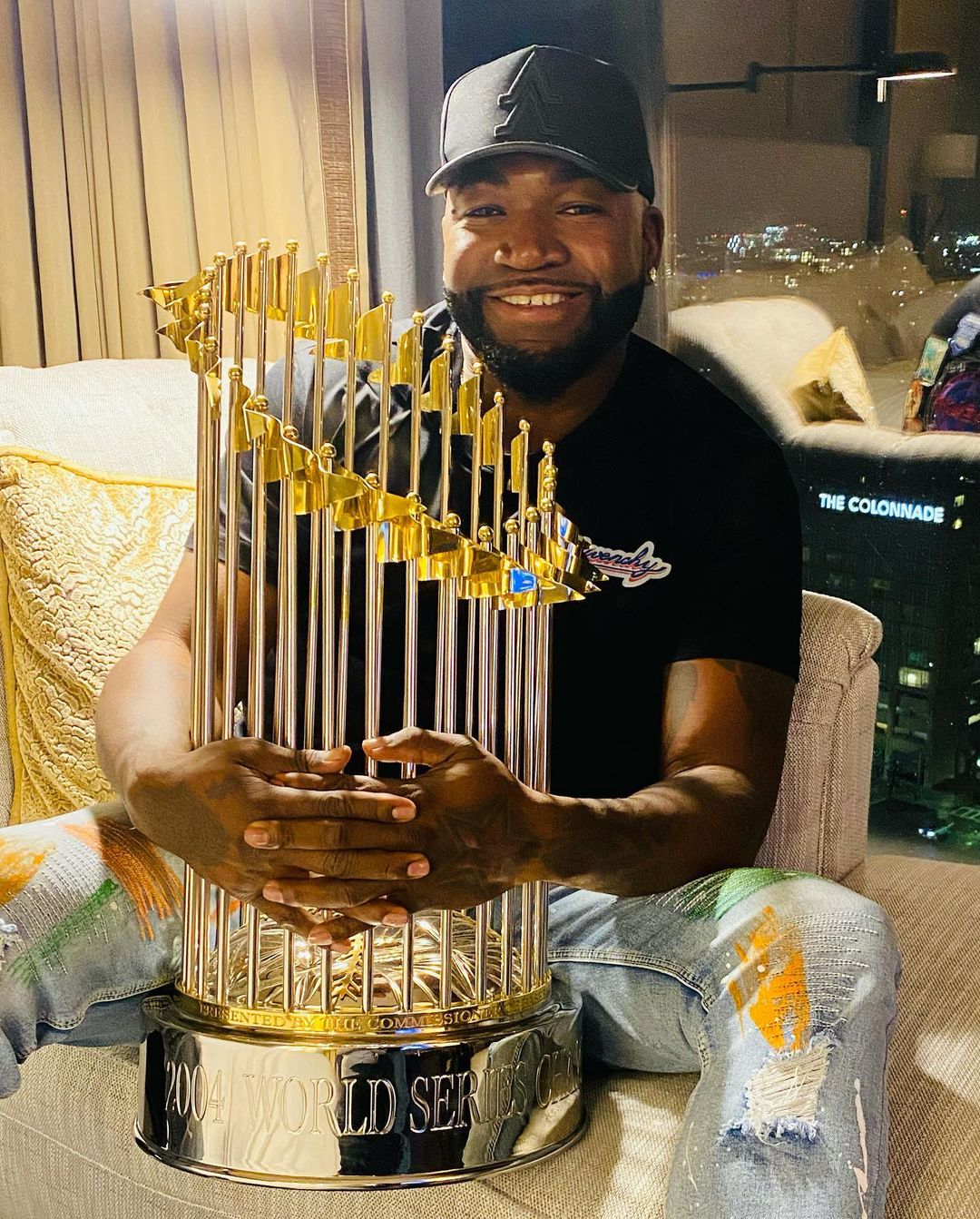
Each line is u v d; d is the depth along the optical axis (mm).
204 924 931
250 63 1878
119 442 1393
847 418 2027
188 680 1101
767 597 1182
